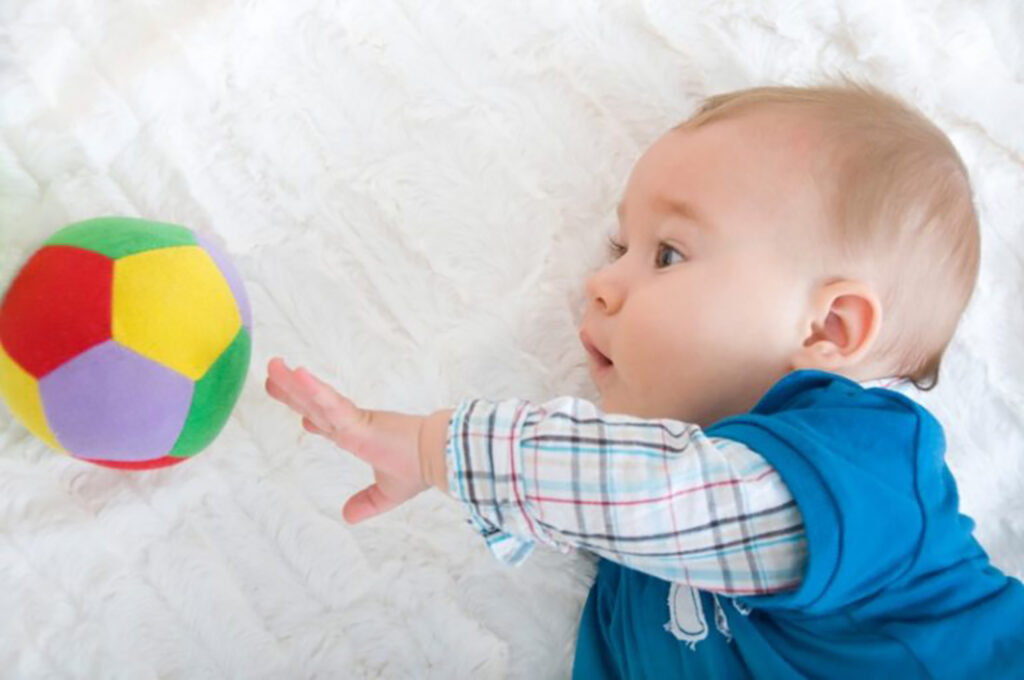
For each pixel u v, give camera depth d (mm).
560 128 1181
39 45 1062
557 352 1115
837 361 907
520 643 1020
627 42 1216
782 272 905
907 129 963
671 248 953
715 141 951
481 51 1185
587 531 787
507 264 1129
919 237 929
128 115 1067
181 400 838
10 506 929
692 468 778
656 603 943
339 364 1061
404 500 883
